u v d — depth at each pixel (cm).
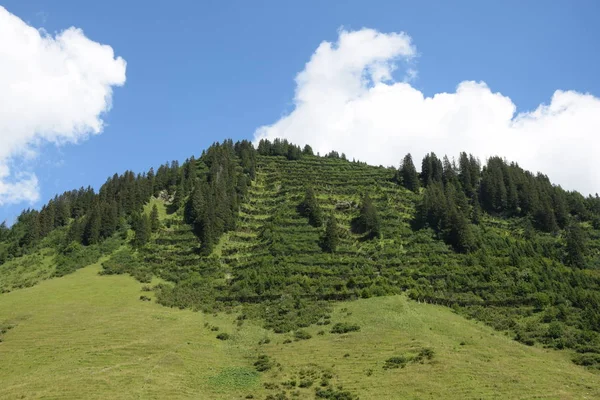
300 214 16575
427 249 14212
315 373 7894
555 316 10194
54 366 7919
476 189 19375
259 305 11519
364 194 18500
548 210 16362
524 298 11081
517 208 17775
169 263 13988
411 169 19825
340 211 17212
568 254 13900
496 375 7388
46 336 9238
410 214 16838
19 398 6681
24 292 12050
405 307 10588
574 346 8888
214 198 16862
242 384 7662
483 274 12338
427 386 7094
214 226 15388
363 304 10981
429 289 11806
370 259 13788
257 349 9200
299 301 11431
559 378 7344
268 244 14775
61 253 14825
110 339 9125
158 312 10875
